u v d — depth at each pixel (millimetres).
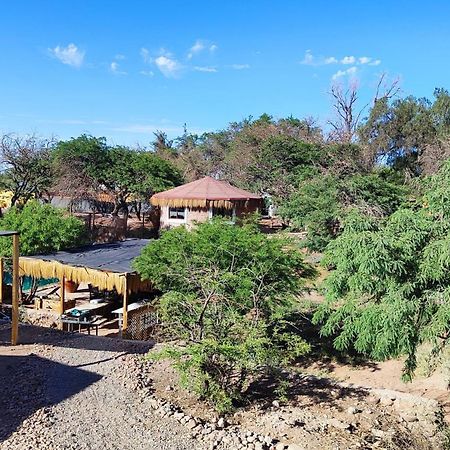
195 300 9312
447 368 9680
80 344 11898
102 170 33125
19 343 11727
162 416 8016
